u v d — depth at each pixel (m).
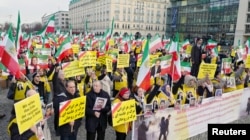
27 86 6.78
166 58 7.34
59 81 7.20
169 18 80.38
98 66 9.62
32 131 4.43
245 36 52.97
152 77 7.59
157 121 5.62
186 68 8.76
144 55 6.14
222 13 58.72
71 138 5.34
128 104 5.29
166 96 6.67
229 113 7.75
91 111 5.34
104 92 5.52
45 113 4.85
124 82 8.99
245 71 10.40
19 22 7.43
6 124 7.38
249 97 8.41
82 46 19.59
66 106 4.93
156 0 101.62
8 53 5.00
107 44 14.34
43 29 12.08
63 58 9.89
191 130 6.53
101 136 5.70
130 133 6.98
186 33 71.94
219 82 8.75
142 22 101.12
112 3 95.06
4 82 10.89
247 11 52.16
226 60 10.73
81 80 8.34
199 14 66.69
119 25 97.69
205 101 6.75
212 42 19.62
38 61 9.73
